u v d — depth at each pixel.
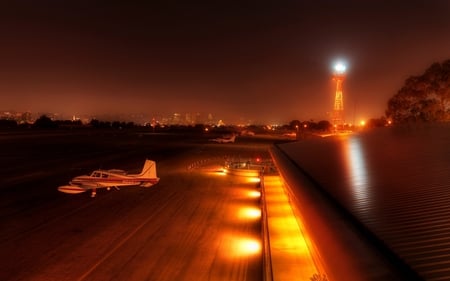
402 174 13.63
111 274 18.09
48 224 26.69
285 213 27.47
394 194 11.28
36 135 141.00
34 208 31.56
